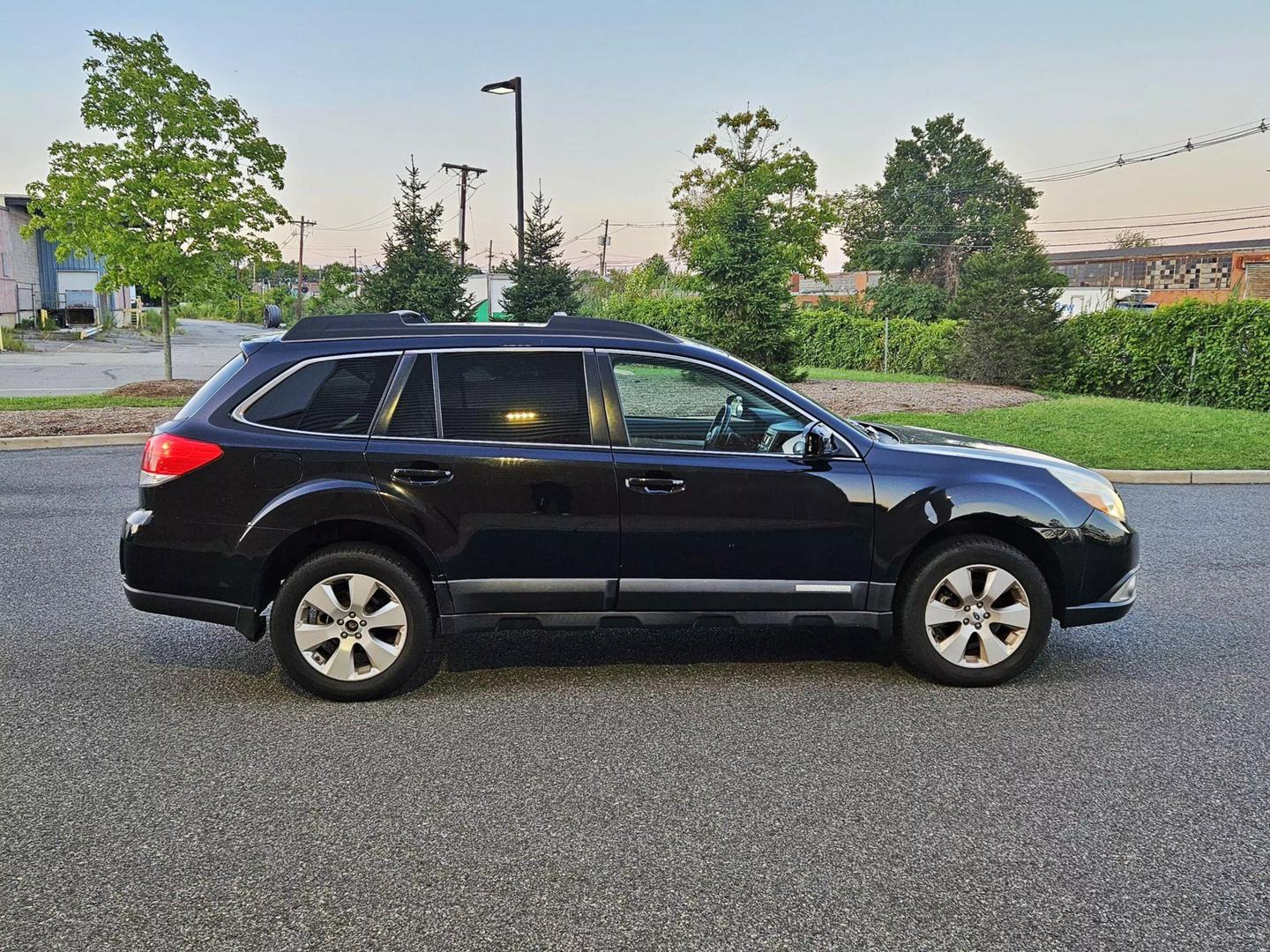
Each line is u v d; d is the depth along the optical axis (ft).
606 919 8.91
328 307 186.70
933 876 9.68
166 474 14.15
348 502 14.08
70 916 8.92
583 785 11.70
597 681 15.38
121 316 184.65
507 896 9.28
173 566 14.23
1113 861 9.97
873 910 9.09
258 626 14.48
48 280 162.40
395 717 13.88
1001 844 10.32
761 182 120.26
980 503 14.69
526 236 86.43
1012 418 48.60
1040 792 11.53
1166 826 10.72
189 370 87.30
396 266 88.07
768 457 14.76
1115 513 15.29
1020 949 8.49
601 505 14.42
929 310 189.06
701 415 14.84
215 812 10.95
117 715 13.87
